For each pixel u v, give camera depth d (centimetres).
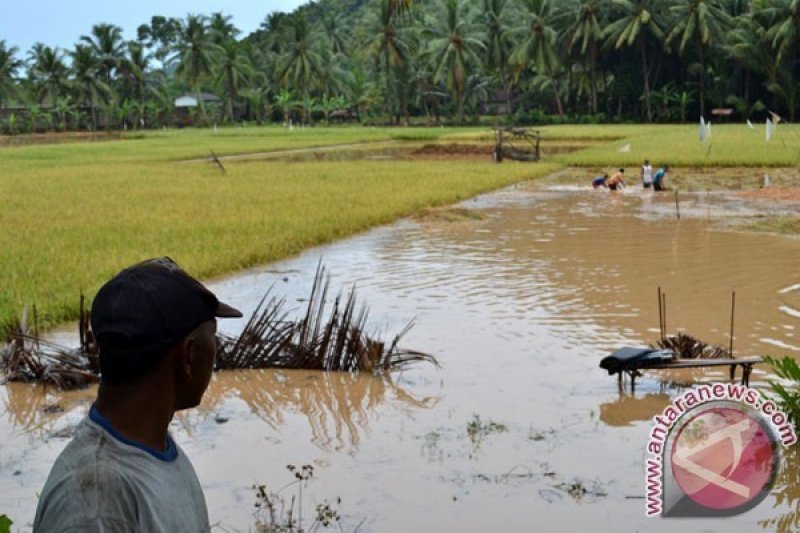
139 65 9456
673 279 1209
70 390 763
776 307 1026
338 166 3456
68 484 147
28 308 987
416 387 745
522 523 485
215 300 176
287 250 1487
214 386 759
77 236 1557
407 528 481
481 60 8506
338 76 9600
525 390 728
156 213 1905
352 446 612
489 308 1041
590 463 569
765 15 6612
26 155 4744
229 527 483
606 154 3812
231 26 10019
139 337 160
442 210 2009
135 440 161
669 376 759
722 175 2991
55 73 9144
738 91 7362
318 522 489
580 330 928
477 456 586
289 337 818
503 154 3866
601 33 7481
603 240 1599
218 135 7288
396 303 1078
